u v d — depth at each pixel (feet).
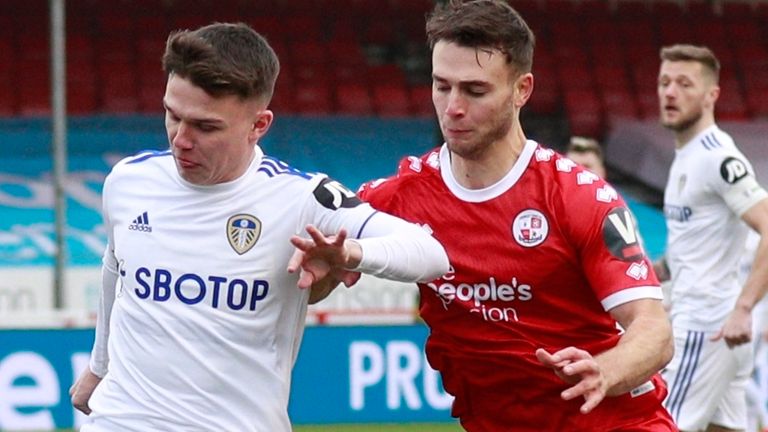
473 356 48.42
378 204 48.34
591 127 245.65
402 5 263.90
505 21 44.68
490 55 44.39
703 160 81.15
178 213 44.21
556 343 47.47
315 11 261.24
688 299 82.43
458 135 44.98
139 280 44.34
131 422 43.60
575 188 46.03
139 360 43.96
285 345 44.96
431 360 50.44
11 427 115.65
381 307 153.69
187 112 41.45
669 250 84.79
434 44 45.57
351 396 122.11
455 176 47.14
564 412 48.03
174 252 43.93
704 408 82.23
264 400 44.16
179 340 43.39
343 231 39.17
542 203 46.11
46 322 126.11
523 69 45.68
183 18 253.85
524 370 47.70
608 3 268.21
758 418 120.57
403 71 253.44
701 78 81.82
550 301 46.91
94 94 235.81
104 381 45.65
